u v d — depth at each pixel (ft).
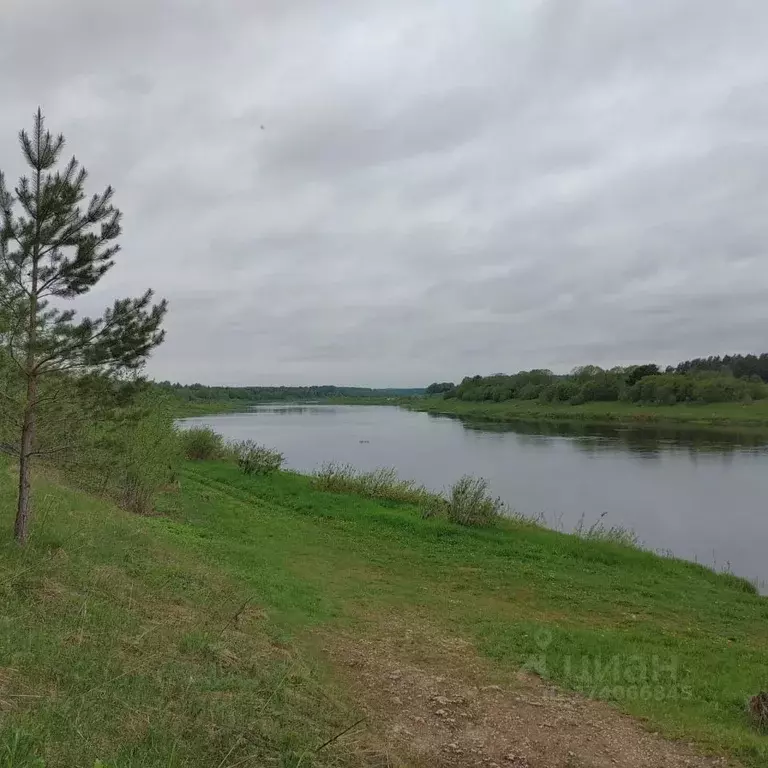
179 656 17.35
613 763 16.22
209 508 51.16
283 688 17.10
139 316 24.39
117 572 24.00
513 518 57.16
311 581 32.58
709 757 16.71
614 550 45.75
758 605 36.32
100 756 11.00
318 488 63.16
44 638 15.43
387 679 20.30
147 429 45.88
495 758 16.12
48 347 22.57
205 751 12.67
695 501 82.23
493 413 294.05
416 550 42.47
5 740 10.29
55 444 24.64
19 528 23.54
